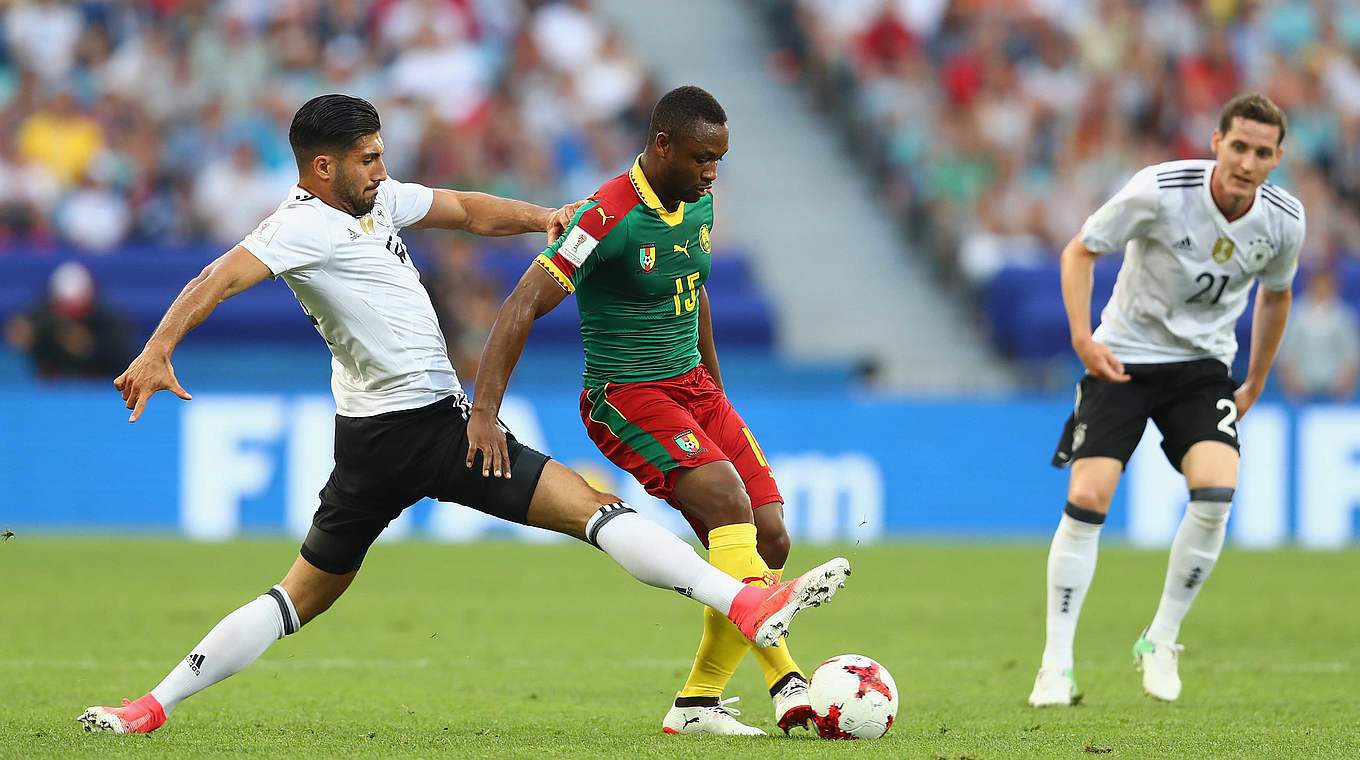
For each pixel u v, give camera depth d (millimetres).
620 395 19422
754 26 75812
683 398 19656
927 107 68750
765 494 19688
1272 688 24281
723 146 18422
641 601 36594
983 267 62219
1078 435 23094
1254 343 23547
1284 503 50719
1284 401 53906
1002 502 51625
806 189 68500
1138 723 20344
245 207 60594
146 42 64688
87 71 64688
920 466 51375
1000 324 61000
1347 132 70875
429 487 18375
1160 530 51000
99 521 49438
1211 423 22609
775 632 17219
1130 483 51094
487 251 59469
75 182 60969
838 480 51031
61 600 34906
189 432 49656
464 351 53625
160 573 39844
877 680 18453
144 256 56625
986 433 51719
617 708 21953
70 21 65375
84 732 18391
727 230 65438
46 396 49688
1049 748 17906
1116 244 22375
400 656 27781
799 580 17188
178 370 54250
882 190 68188
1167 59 70625
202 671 18578
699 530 19203
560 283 18391
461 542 50500
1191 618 34031
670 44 74375
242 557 43344
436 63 65812
